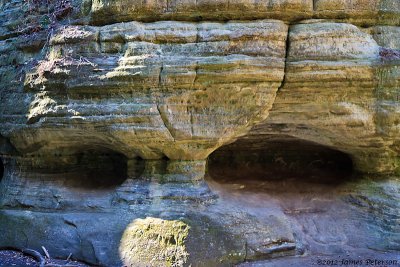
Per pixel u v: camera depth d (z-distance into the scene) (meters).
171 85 9.27
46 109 10.14
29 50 11.05
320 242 10.51
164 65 9.20
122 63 9.37
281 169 12.93
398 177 11.17
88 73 9.59
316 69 9.36
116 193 10.49
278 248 10.04
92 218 10.17
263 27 9.23
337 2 9.39
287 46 9.45
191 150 9.95
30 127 10.57
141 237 9.36
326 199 11.50
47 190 11.20
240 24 9.30
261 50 9.22
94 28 9.83
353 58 9.41
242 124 9.69
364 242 10.53
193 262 9.00
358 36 9.48
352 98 9.79
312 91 9.59
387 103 9.76
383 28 9.78
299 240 10.45
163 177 10.23
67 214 10.52
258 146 12.41
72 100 9.91
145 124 9.47
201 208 9.97
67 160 11.63
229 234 9.68
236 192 11.32
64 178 11.62
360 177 11.51
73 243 9.97
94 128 9.82
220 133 9.68
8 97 11.25
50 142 10.82
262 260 9.83
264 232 10.09
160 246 9.19
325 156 12.86
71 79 9.73
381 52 9.51
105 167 12.14
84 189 11.32
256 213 10.44
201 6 9.28
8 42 11.63
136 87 9.36
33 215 10.77
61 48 10.07
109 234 9.73
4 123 11.27
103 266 9.38
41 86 10.23
